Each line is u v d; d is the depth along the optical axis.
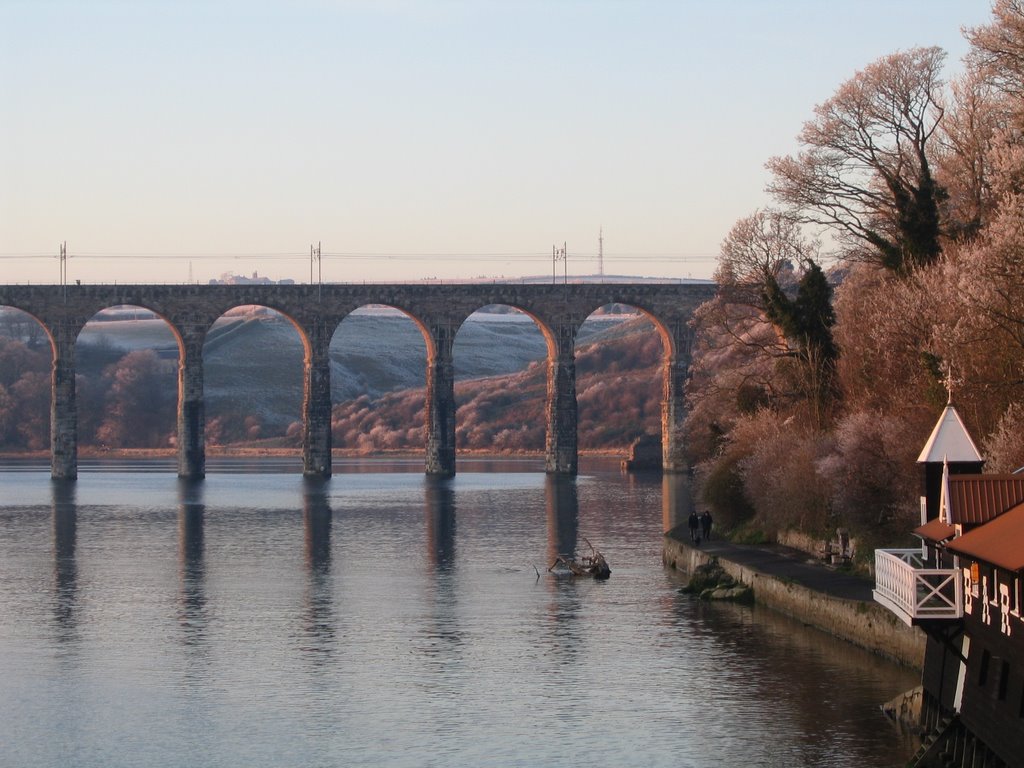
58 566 118.94
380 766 62.97
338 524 151.62
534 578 110.00
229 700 73.19
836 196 131.38
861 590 85.12
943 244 113.94
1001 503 58.69
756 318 148.50
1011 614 52.41
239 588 106.38
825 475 95.19
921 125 126.38
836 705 69.31
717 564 103.94
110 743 66.50
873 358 109.50
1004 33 104.19
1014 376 88.31
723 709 69.69
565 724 68.31
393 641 86.19
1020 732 51.28
